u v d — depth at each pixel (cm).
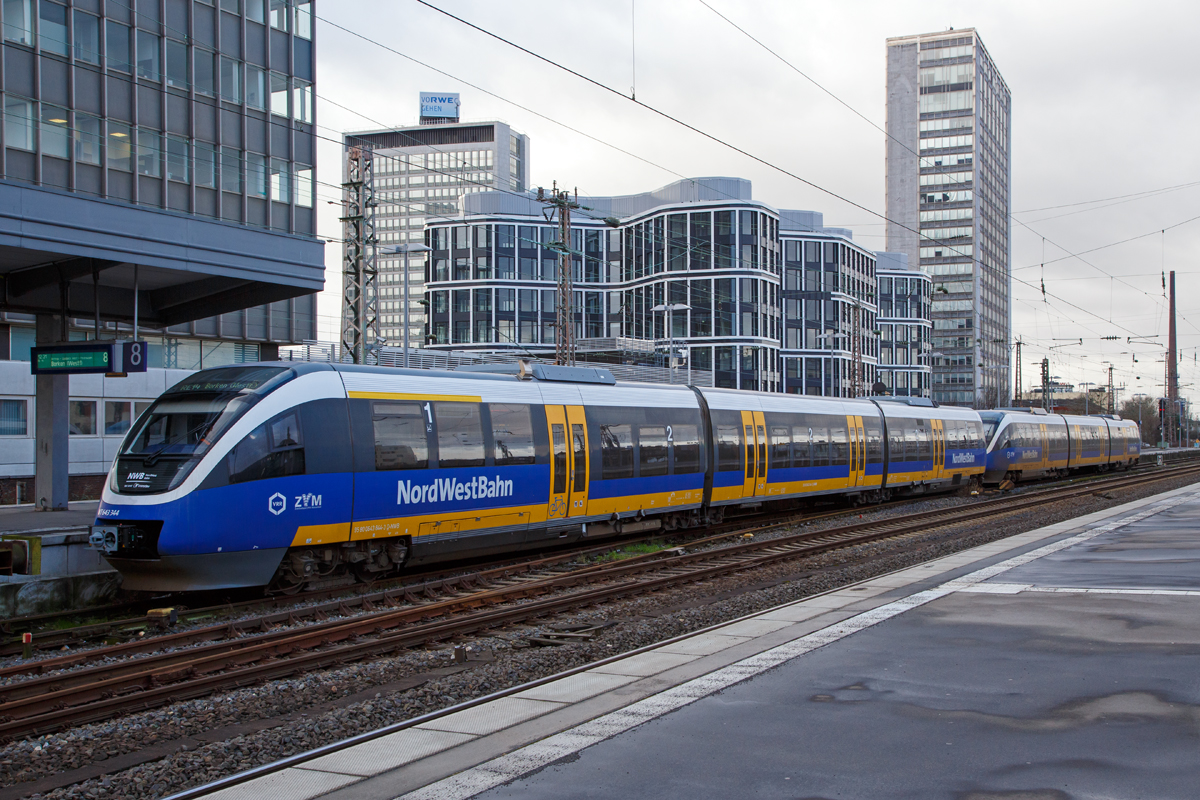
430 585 1499
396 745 686
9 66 2456
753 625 1111
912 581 1431
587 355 6538
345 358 3047
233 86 3014
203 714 863
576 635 1187
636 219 8894
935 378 15225
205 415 1384
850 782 587
